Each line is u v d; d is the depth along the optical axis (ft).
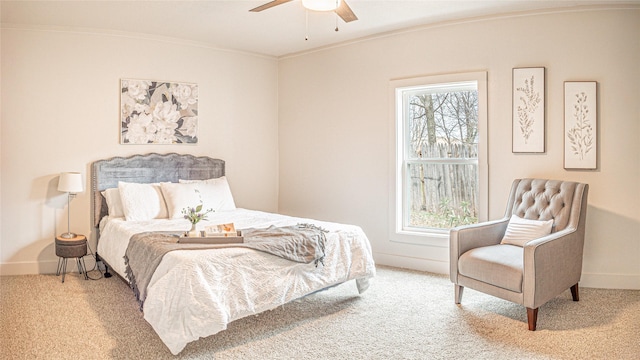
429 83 14.48
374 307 11.05
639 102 12.28
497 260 10.18
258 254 9.41
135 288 10.03
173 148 16.26
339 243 11.17
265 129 18.39
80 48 14.56
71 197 14.56
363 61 15.90
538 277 9.49
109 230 13.19
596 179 12.61
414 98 15.33
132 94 15.37
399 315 10.52
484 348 8.73
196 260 8.57
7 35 13.74
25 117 13.98
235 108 17.58
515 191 12.43
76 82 14.55
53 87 14.28
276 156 18.69
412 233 14.98
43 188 14.23
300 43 16.58
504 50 13.37
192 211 10.74
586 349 8.64
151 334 9.40
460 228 11.26
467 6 12.66
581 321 10.07
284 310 10.82
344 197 16.63
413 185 15.44
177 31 15.05
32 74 14.02
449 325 9.89
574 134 12.69
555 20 12.80
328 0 9.20
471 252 10.91
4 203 13.85
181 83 16.29
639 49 12.26
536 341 9.04
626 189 12.44
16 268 14.03
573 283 10.95
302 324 9.96
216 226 10.73
